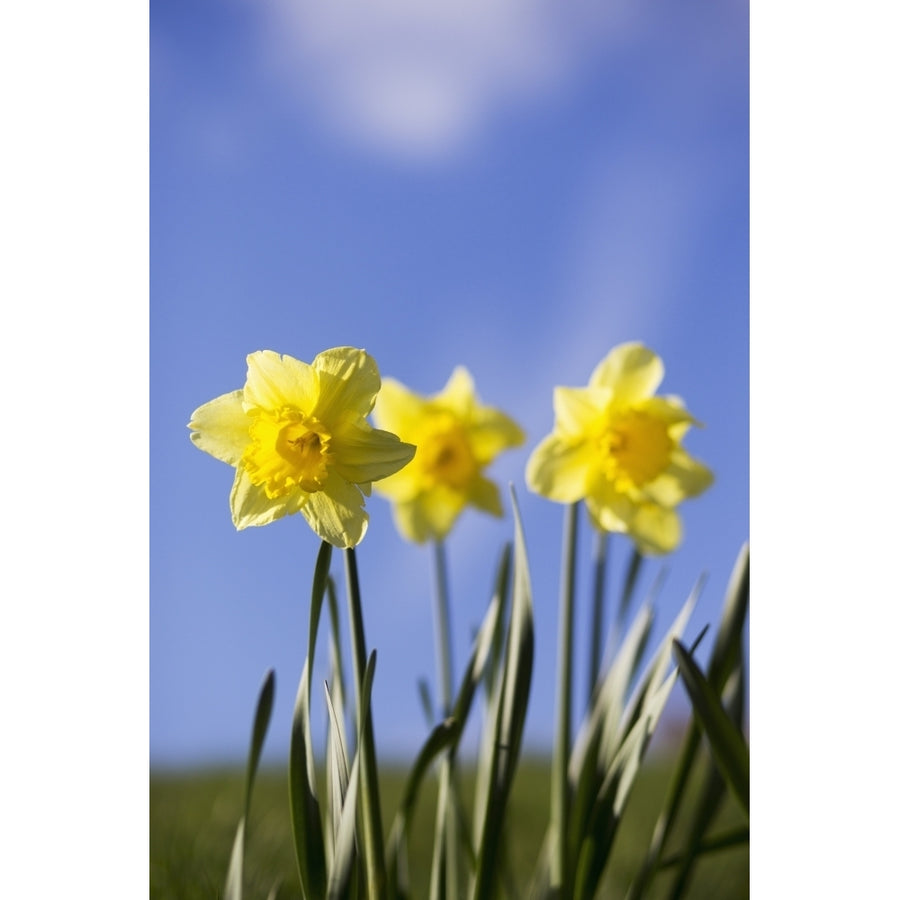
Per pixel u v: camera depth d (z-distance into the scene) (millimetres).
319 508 645
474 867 708
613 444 728
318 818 634
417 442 871
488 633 708
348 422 649
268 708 672
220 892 774
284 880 812
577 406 740
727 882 859
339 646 683
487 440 875
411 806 687
